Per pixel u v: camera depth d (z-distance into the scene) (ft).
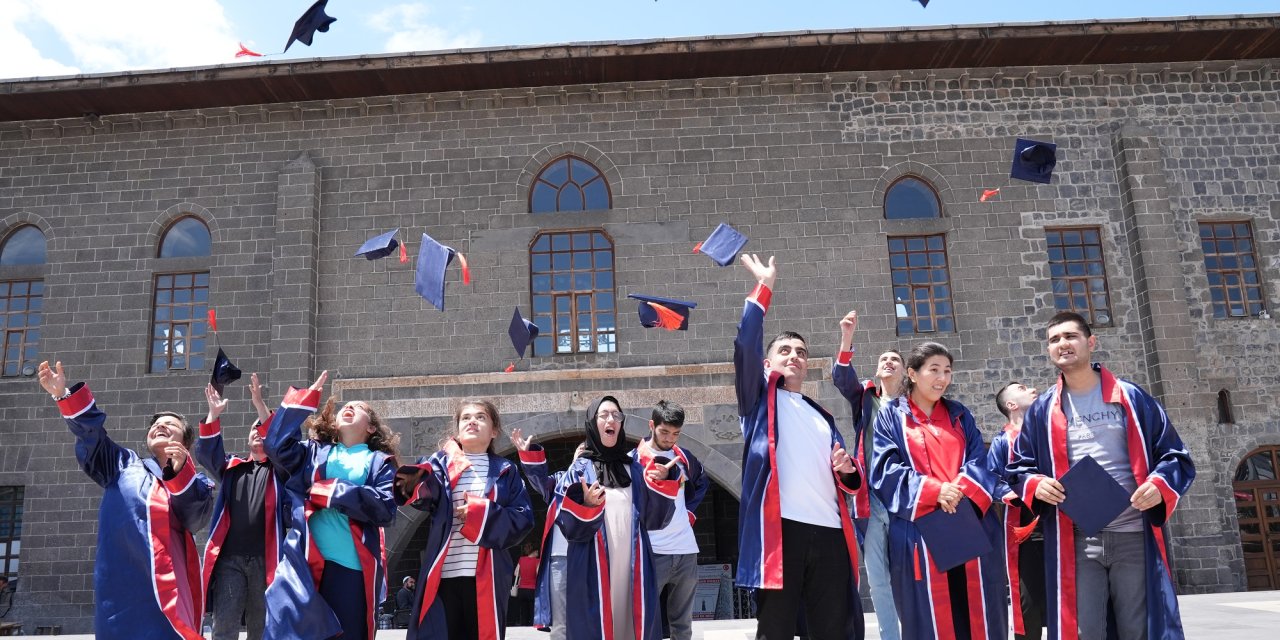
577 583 18.85
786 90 59.47
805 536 16.25
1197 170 59.21
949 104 59.57
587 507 18.28
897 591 16.55
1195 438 54.19
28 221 59.16
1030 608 20.53
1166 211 57.26
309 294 56.08
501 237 57.52
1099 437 16.16
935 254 58.08
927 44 56.80
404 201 58.23
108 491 20.24
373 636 18.78
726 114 59.11
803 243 57.16
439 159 58.85
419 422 55.01
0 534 55.77
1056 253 58.34
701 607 60.03
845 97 59.47
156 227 58.65
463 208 58.03
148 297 57.72
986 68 59.72
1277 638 26.30
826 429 17.26
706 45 56.24
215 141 59.62
